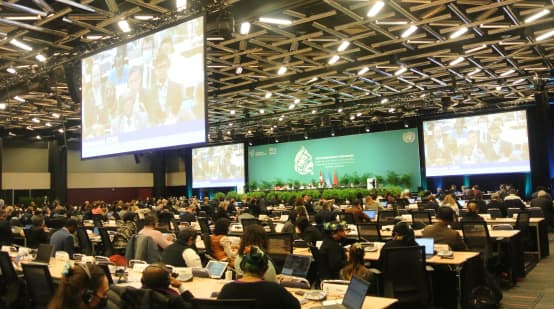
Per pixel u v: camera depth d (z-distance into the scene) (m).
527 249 10.98
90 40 11.64
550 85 19.75
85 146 9.22
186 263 5.91
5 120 22.88
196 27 7.39
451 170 23.34
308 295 4.14
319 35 11.88
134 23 10.55
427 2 10.05
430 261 5.75
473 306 5.80
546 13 10.86
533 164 21.56
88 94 9.23
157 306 3.33
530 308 6.74
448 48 13.36
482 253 7.71
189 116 7.33
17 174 29.20
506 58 14.79
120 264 6.60
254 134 30.95
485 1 10.21
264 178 32.16
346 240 9.35
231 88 18.28
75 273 3.29
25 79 13.23
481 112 22.75
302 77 16.38
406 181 26.34
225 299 3.14
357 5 10.01
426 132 24.20
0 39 11.26
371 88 19.02
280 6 9.09
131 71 8.39
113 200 33.34
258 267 3.34
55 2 9.66
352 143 28.55
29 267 5.19
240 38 11.78
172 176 36.59
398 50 13.65
